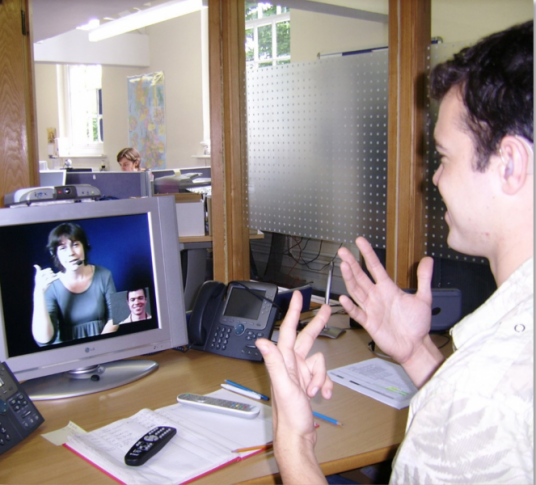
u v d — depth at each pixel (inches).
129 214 55.7
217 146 90.6
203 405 47.0
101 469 38.5
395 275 73.0
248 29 135.9
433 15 101.3
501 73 23.4
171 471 37.4
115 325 55.2
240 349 61.2
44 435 43.9
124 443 41.6
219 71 89.0
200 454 39.6
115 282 55.1
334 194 82.2
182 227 131.6
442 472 23.6
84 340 53.4
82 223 53.3
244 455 39.7
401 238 71.6
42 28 217.2
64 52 271.9
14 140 86.1
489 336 24.4
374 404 48.9
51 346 51.8
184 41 268.8
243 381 54.7
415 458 24.7
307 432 27.0
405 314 34.6
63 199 60.5
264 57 157.2
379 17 145.8
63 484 36.8
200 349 63.9
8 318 49.8
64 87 364.8
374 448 41.2
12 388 43.9
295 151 87.0
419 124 69.5
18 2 84.9
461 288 69.2
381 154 75.2
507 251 24.8
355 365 58.3
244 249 94.4
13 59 85.0
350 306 33.9
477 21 97.5
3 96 84.7
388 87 71.6
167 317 58.1
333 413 47.2
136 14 218.7
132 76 306.0
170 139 284.7
